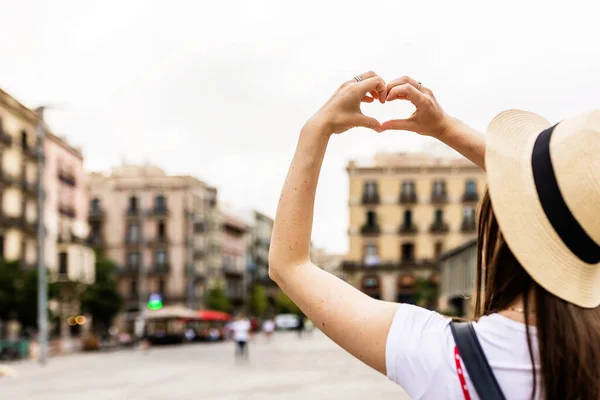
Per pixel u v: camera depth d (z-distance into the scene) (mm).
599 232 1162
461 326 1192
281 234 1317
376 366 1218
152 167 77125
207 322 56719
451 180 71688
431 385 1160
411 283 71125
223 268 86312
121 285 72938
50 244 51531
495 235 1280
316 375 17203
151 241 73188
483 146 1538
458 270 46250
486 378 1141
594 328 1181
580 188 1157
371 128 1415
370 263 71500
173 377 17516
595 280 1217
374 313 1231
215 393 13148
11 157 46594
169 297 72375
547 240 1183
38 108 28172
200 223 77688
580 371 1136
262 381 15680
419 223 71750
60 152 53969
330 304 1259
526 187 1210
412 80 1562
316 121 1324
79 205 57594
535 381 1138
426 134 1574
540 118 1319
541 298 1189
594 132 1166
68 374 19984
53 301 45750
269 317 104250
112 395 13234
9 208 46250
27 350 30953
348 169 72688
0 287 37125
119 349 43375
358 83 1338
